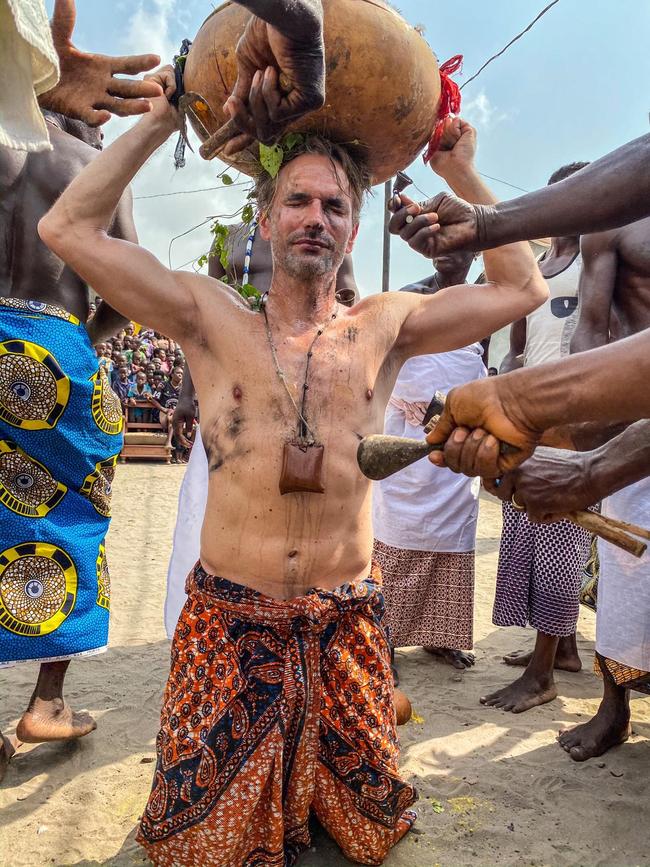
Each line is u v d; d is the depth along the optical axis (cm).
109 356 1305
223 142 179
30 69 183
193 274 216
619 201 172
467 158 222
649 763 277
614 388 125
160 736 198
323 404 201
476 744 290
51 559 255
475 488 371
